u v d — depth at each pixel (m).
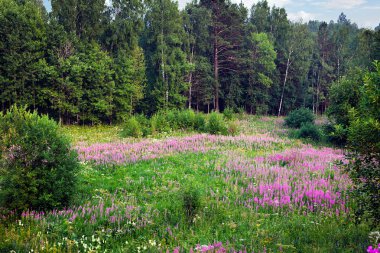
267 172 14.03
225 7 55.34
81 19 45.34
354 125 6.79
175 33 49.78
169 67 46.94
